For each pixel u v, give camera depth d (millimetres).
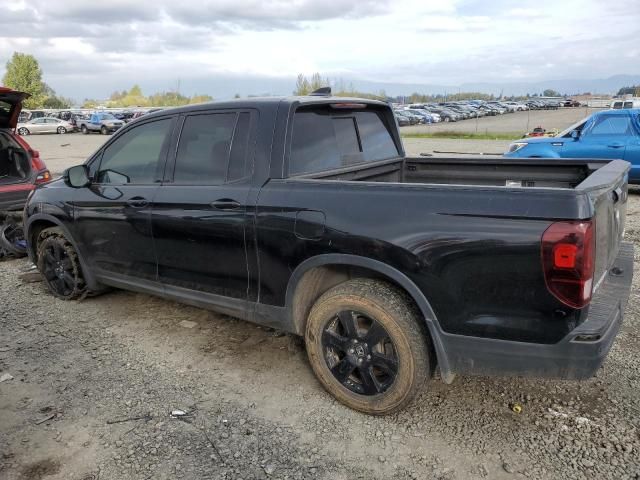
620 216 3357
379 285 2990
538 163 4137
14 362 3844
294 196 3137
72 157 21062
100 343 4133
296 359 3834
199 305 3820
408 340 2879
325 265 3119
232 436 2969
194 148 3729
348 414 3168
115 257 4293
